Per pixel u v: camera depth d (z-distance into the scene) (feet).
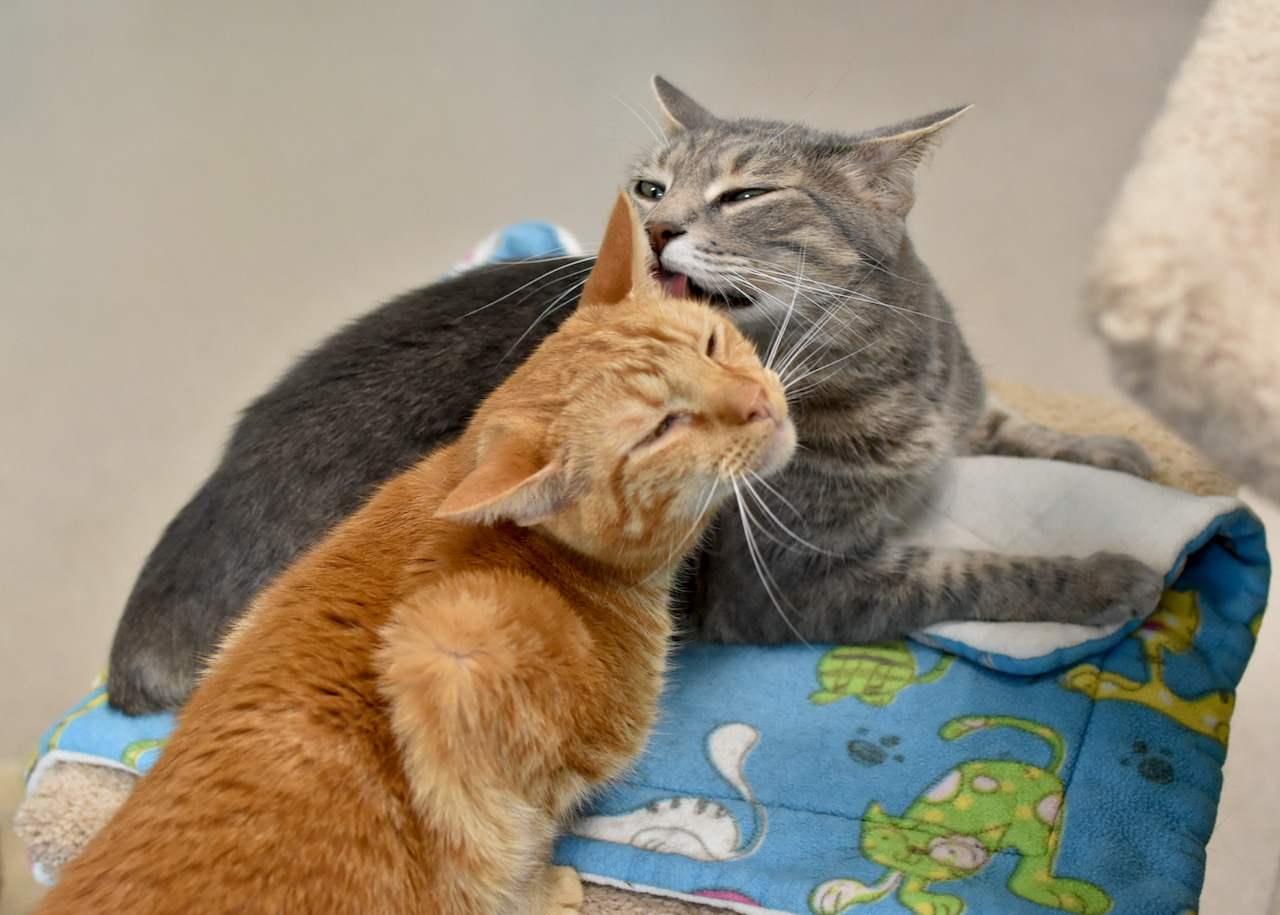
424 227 4.01
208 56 3.89
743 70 3.98
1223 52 2.30
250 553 2.98
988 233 3.81
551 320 3.07
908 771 2.83
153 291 3.89
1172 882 2.67
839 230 2.94
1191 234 2.18
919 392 3.04
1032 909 2.65
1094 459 3.25
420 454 3.01
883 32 3.90
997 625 2.97
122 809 2.55
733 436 2.65
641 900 2.77
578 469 2.60
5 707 3.61
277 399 3.08
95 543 3.74
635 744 2.76
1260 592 3.02
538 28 3.94
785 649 3.07
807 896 2.70
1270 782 3.16
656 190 3.05
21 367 3.82
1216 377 2.10
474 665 2.54
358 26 3.92
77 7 3.82
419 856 2.54
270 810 2.47
